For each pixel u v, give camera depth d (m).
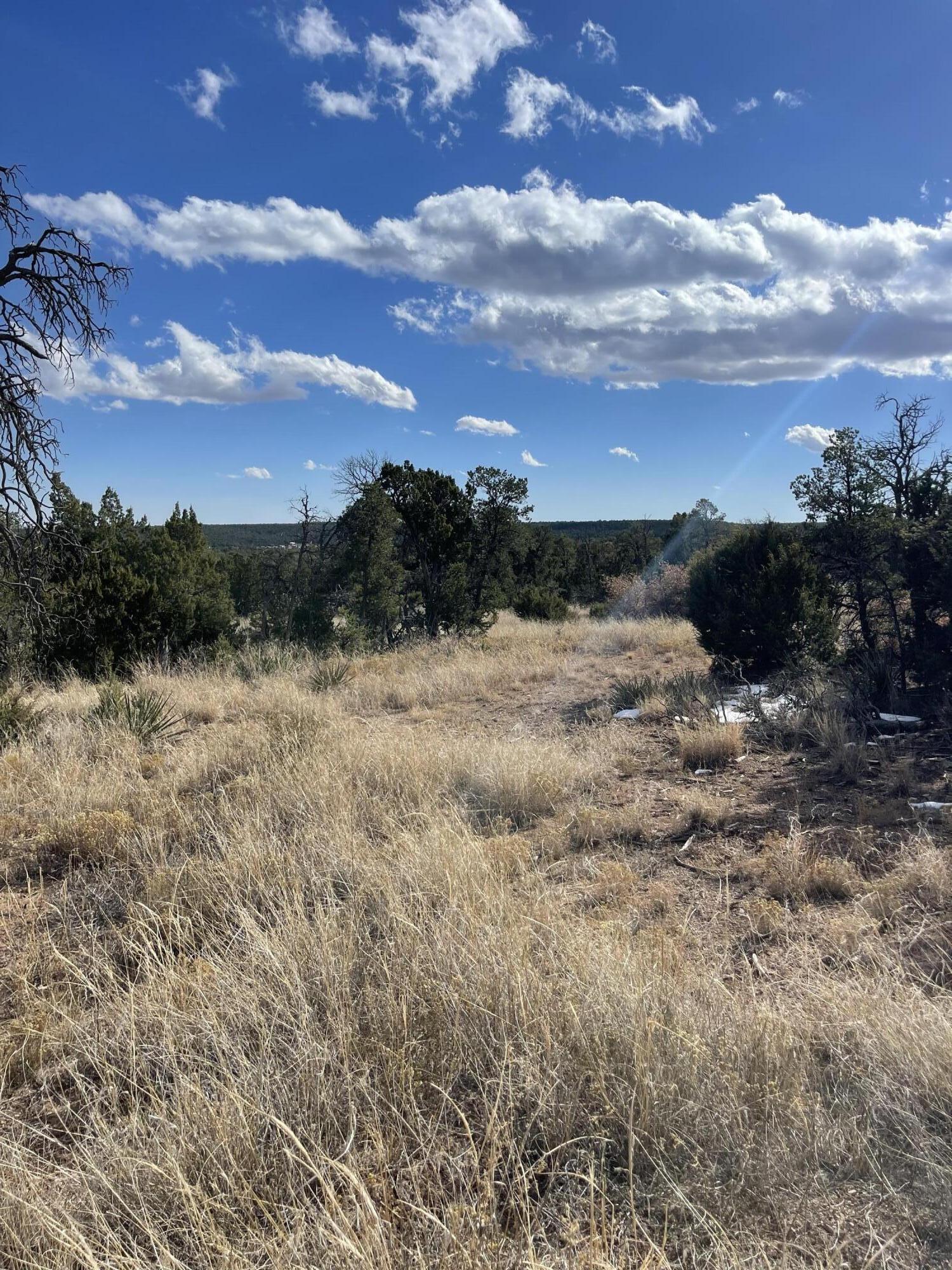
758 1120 2.08
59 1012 2.93
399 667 13.12
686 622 16.09
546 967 2.84
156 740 7.61
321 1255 1.70
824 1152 1.96
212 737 7.38
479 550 19.83
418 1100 2.26
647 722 8.18
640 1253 1.71
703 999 2.66
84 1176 2.00
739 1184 1.86
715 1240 1.64
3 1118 2.41
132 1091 2.46
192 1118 2.17
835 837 4.38
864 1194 1.85
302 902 3.59
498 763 5.81
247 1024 2.66
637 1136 2.04
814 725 6.71
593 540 47.03
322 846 4.33
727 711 8.12
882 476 7.99
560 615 24.20
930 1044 2.25
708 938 3.37
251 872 3.96
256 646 15.53
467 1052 2.43
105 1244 1.79
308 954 3.04
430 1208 1.88
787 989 2.88
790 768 5.98
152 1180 2.00
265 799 5.27
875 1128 2.05
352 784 5.62
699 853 4.40
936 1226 1.73
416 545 18.50
